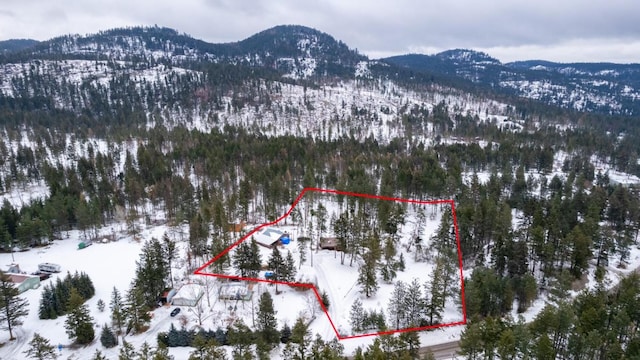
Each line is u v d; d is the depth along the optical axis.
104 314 59.88
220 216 81.88
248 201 97.94
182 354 51.88
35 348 49.28
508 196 108.25
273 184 94.56
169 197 100.12
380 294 66.56
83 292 63.00
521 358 44.62
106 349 52.94
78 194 101.25
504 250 68.62
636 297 53.31
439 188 101.69
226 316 59.16
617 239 80.00
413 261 78.06
